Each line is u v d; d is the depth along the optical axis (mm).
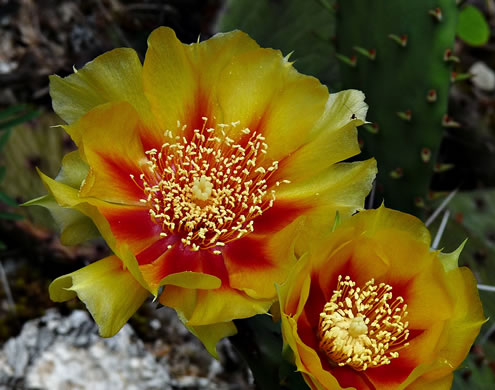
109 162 501
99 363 602
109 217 500
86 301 479
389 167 573
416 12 556
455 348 487
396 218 488
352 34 574
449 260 494
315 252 485
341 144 503
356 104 504
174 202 512
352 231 485
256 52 504
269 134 510
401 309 495
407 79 561
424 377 485
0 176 604
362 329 491
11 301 611
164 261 507
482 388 545
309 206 502
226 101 509
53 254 611
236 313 481
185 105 509
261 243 505
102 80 500
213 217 515
